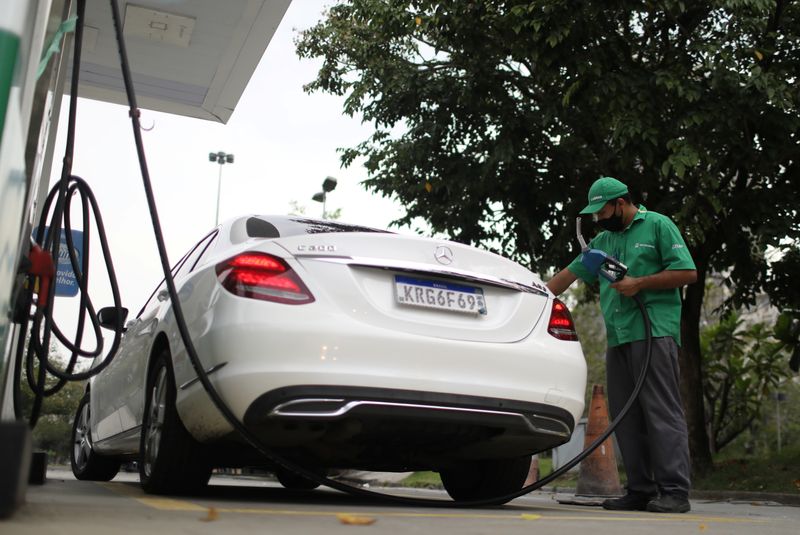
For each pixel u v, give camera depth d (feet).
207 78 23.22
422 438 10.55
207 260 11.64
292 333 9.43
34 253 8.68
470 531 7.16
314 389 9.32
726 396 44.37
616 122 29.94
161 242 9.48
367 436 10.40
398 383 9.68
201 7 19.35
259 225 11.78
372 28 37.40
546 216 38.06
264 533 6.13
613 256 14.51
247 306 9.55
